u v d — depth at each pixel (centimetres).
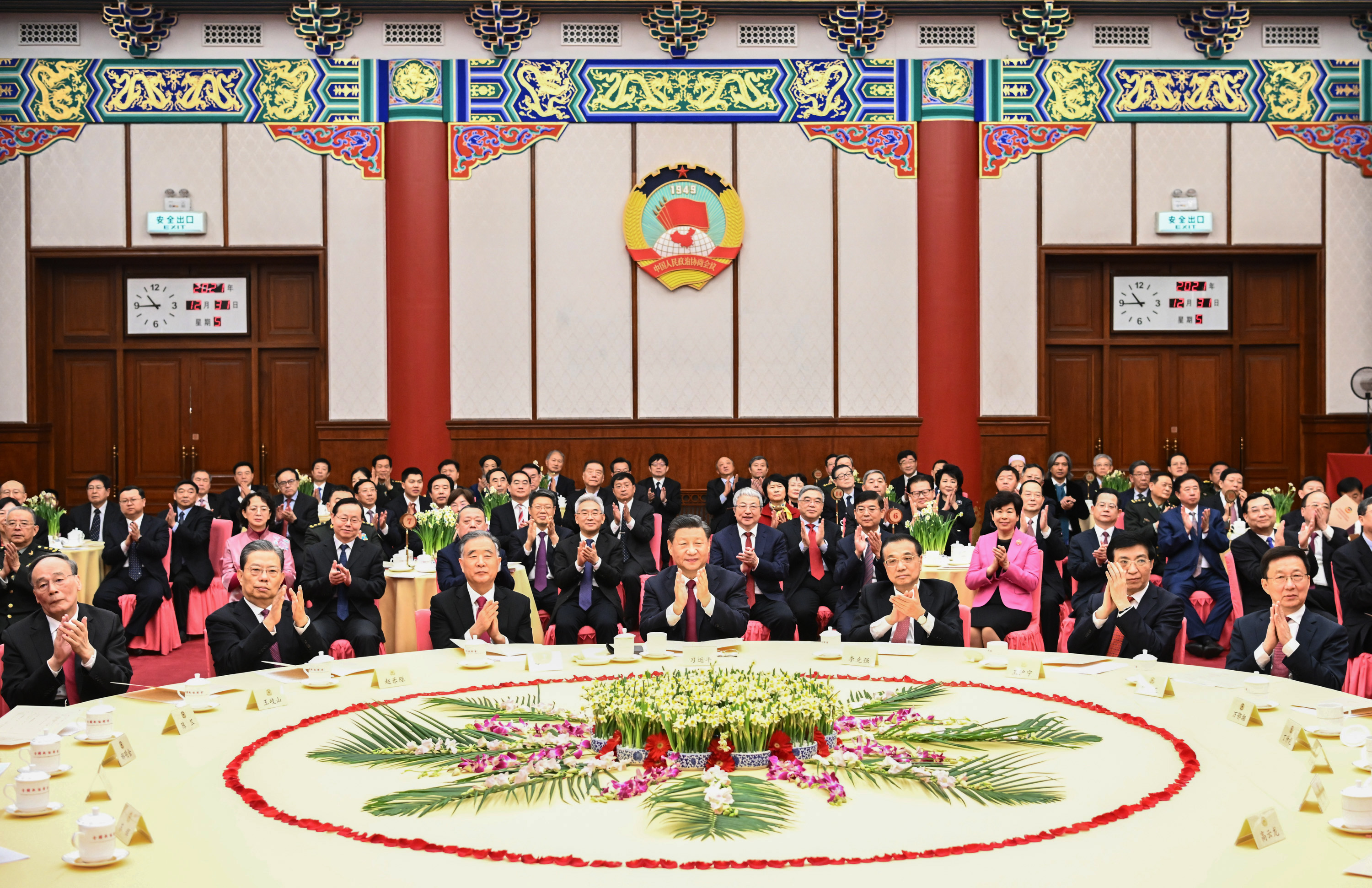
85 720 284
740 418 1127
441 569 648
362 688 327
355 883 181
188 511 820
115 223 1101
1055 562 693
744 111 1119
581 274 1123
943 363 1111
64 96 1093
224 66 1097
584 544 655
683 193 1122
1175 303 1155
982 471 1125
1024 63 1120
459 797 225
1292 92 1131
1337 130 1133
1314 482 801
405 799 223
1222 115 1127
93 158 1098
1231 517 895
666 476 1124
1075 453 1159
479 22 1102
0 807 218
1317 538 644
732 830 205
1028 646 506
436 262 1100
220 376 1134
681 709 246
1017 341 1127
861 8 1093
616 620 659
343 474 1107
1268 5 1112
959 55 1120
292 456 1134
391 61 1101
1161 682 322
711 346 1131
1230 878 180
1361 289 1138
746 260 1128
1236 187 1132
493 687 328
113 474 1132
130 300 1129
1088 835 202
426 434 1098
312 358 1134
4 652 408
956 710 296
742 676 274
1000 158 1122
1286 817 209
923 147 1118
